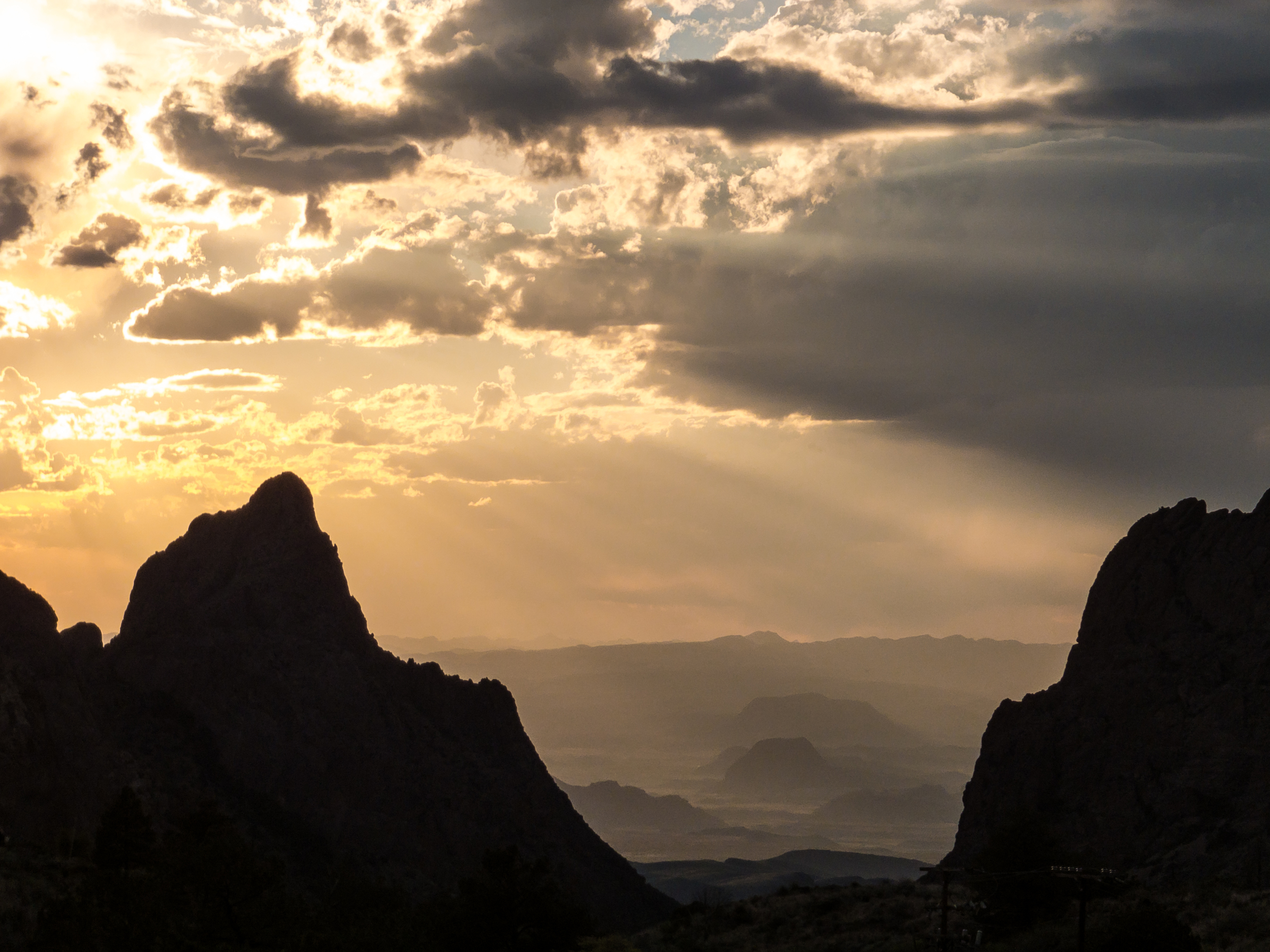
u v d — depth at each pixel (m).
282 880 82.12
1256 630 167.00
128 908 76.38
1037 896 96.50
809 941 111.06
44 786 140.62
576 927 89.75
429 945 88.56
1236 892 99.75
